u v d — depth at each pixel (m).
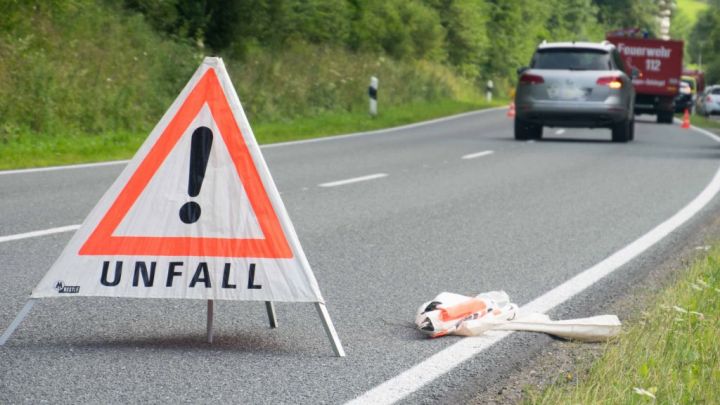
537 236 12.20
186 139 6.93
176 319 7.63
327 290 8.90
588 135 33.56
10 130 23.36
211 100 6.96
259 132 30.45
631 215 14.13
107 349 6.71
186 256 6.82
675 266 10.38
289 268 6.77
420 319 7.29
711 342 6.70
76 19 32.09
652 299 8.66
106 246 6.82
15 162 20.09
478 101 73.12
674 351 6.43
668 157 24.41
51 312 7.70
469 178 18.83
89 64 29.14
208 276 6.80
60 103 26.05
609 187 17.62
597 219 13.71
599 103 29.06
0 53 25.94
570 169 20.88
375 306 8.30
